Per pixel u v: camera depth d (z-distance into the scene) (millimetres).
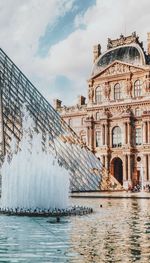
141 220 26062
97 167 66875
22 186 34281
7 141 51969
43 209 31562
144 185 98000
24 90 60125
